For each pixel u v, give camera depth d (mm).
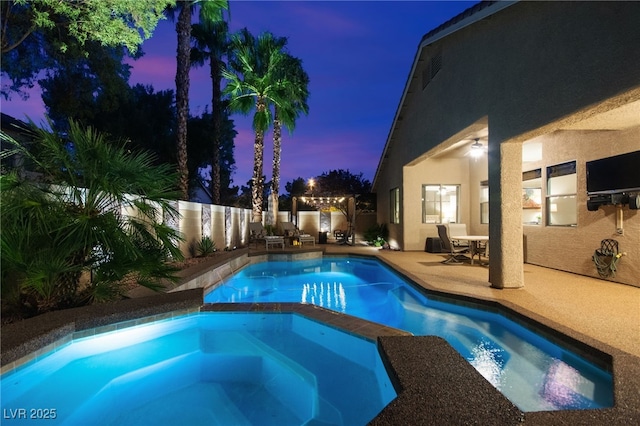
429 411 2256
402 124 12414
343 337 4355
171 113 19609
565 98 4445
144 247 5023
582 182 7172
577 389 3244
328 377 3877
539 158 8797
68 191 4699
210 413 3225
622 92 3660
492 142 6109
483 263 9234
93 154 4695
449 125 7785
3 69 10883
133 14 7160
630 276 6180
